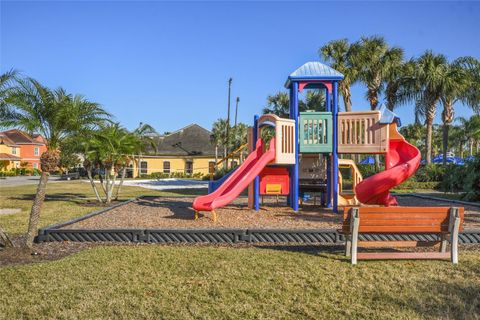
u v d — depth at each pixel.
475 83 27.38
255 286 4.87
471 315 4.05
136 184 33.19
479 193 15.21
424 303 4.35
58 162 6.99
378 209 5.80
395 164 10.86
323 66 11.74
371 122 10.94
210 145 53.84
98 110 7.79
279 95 36.16
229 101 42.59
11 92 6.89
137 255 6.28
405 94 28.86
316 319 4.01
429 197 16.06
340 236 7.32
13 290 4.79
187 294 4.64
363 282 4.98
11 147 64.88
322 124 11.41
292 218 10.30
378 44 28.59
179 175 51.22
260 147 11.64
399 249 6.95
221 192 10.40
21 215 11.47
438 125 74.19
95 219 10.21
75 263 5.83
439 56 27.39
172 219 10.21
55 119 7.02
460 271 5.41
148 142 22.50
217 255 6.24
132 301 4.45
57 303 4.41
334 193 11.52
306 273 5.32
